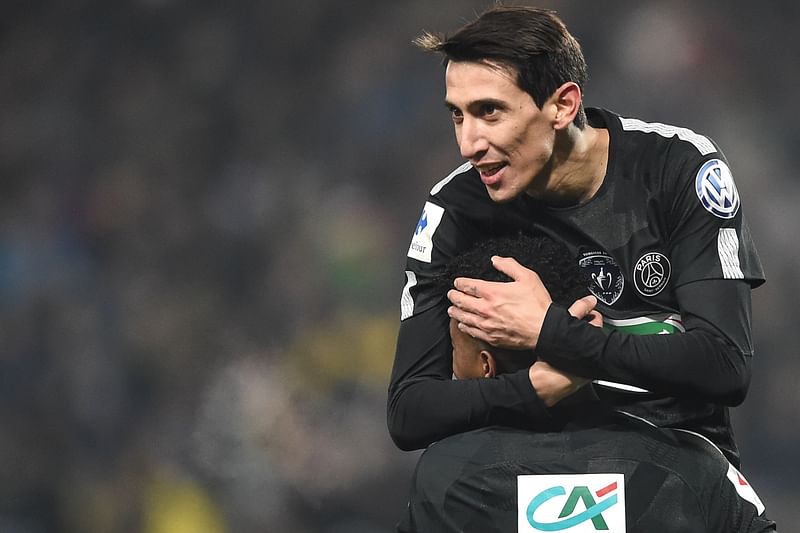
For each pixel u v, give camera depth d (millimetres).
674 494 8125
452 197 9648
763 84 42156
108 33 41281
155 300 34562
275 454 28344
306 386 30578
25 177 38656
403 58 41844
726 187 9039
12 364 32156
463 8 42094
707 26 42344
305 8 42656
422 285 9594
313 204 38500
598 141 9219
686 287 8906
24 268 35688
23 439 30000
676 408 9016
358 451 29312
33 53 40781
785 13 42938
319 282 35719
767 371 35062
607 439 8281
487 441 8414
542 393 8445
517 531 8125
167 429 29453
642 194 9117
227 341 32125
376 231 37719
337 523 28172
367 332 34219
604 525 8055
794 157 40906
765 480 33188
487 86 8727
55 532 29125
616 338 8469
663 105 41000
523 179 8953
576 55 8992
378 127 40656
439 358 9406
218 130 40531
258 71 41938
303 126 41281
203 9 42250
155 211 37875
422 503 8383
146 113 40094
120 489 28531
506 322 8516
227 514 27719
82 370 31812
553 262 8812
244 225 38312
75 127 39812
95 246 37094
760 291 36594
